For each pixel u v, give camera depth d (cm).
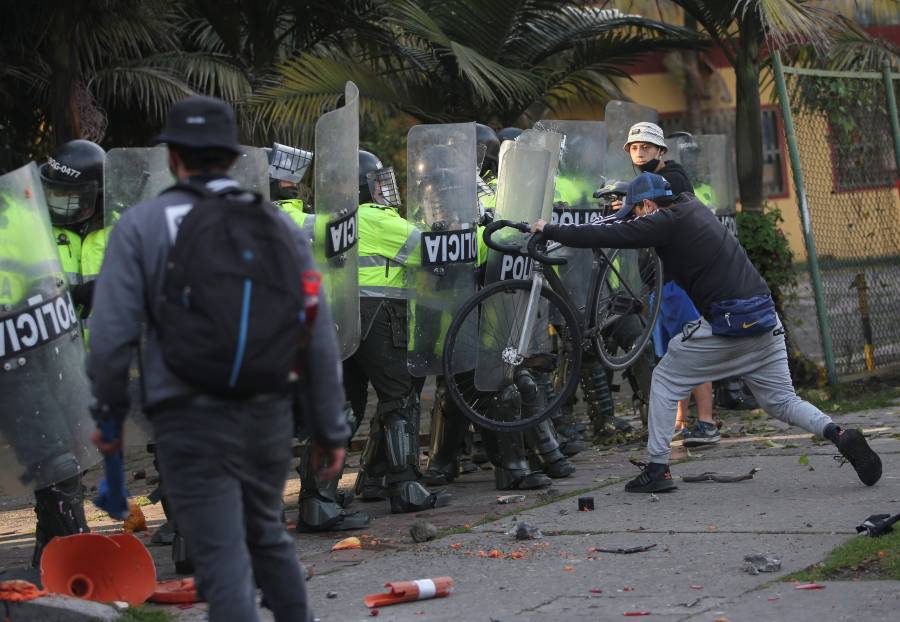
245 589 692
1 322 992
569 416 1791
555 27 2670
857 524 1161
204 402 681
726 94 5228
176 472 690
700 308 1402
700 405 1755
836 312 2294
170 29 2853
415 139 1432
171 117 721
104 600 1005
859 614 870
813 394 2186
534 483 1513
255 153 1196
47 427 1019
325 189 1270
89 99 2484
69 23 2372
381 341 1382
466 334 1439
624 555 1105
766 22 2195
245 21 2842
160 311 678
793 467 1499
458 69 2609
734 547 1105
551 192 1521
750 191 2414
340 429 723
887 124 2397
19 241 1001
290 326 682
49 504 1072
